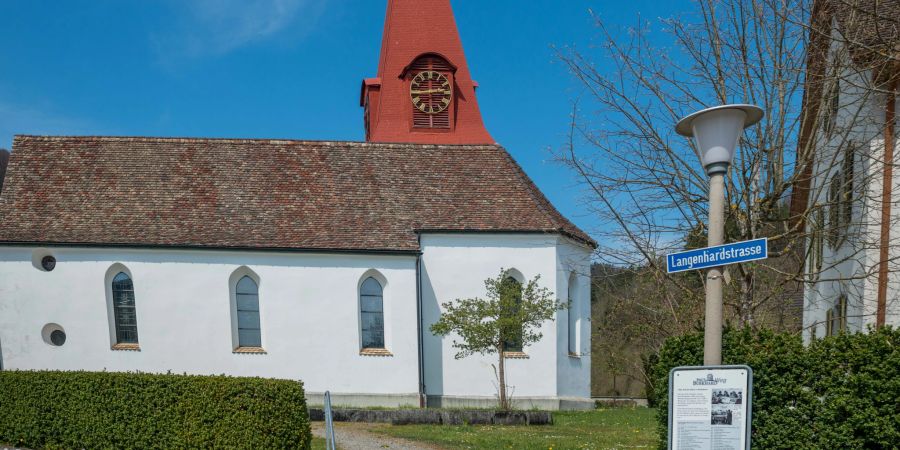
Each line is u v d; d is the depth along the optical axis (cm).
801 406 681
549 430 1359
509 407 1636
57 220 1814
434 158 2147
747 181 958
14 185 1911
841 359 671
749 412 516
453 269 1870
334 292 1795
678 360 760
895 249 1148
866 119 1010
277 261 1791
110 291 1803
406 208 1941
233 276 1795
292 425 929
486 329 1554
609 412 1786
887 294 1178
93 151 2036
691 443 537
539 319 1661
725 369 528
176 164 2020
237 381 945
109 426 1017
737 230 1014
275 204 1919
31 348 1773
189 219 1841
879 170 959
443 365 1848
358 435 1278
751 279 951
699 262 557
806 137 1018
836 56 893
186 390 967
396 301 1797
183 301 1778
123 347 1784
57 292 1777
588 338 2083
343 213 1906
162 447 973
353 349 1789
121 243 1748
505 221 1898
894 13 900
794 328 1296
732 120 538
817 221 994
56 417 1064
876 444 653
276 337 1788
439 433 1296
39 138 2058
